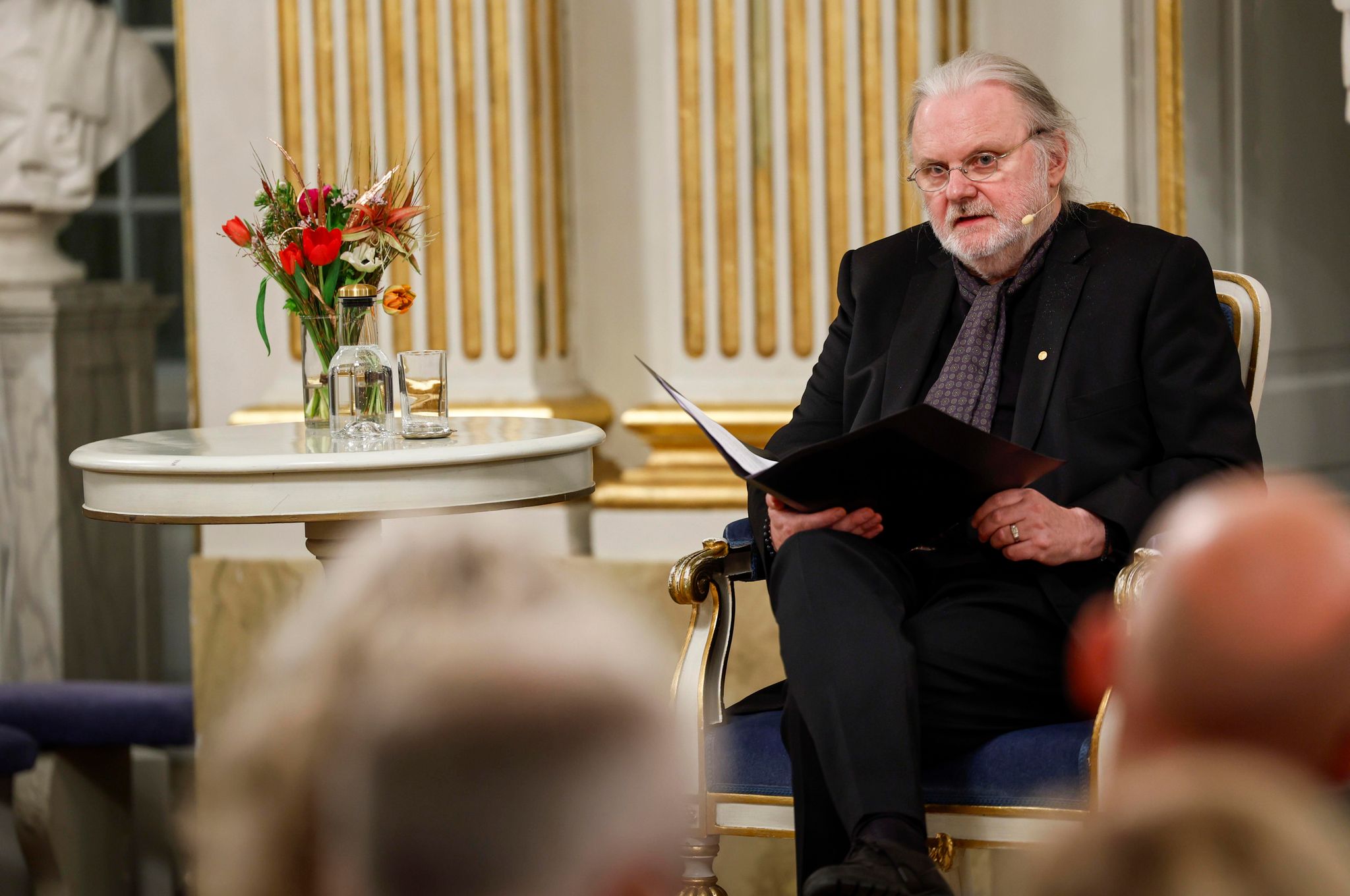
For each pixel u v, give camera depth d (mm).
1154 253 3973
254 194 6922
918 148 4121
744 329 6492
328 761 840
